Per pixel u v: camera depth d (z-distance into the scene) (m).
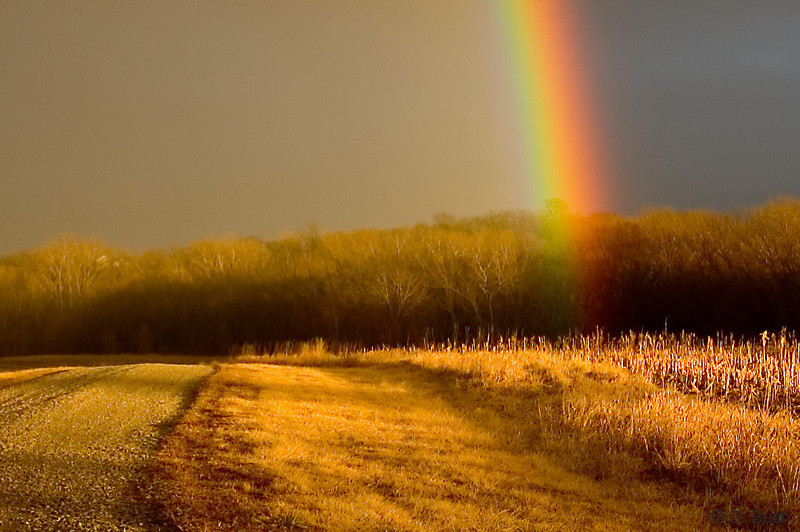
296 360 28.50
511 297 54.94
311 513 9.84
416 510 10.86
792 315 46.69
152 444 12.24
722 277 50.38
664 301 51.81
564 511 12.16
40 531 8.16
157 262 68.94
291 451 12.80
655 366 23.91
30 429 13.02
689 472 15.05
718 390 21.27
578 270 55.69
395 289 54.75
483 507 11.59
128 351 54.06
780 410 19.14
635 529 11.76
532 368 23.55
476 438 16.36
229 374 20.67
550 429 17.84
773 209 51.53
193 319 56.88
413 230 66.38
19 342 54.97
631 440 16.75
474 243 58.25
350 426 15.78
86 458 11.20
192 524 8.83
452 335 52.91
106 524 8.52
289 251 71.19
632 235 56.41
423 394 21.16
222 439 13.00
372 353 29.48
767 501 13.62
